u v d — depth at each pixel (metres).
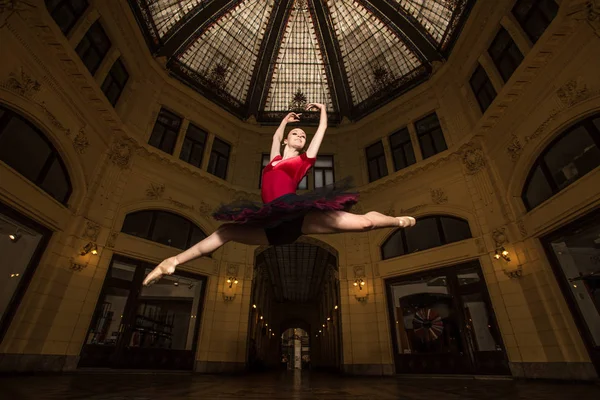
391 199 12.26
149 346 9.67
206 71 13.84
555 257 7.58
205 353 10.20
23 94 6.89
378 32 13.64
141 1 11.14
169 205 11.02
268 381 7.53
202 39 13.19
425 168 11.55
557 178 7.61
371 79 14.66
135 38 11.14
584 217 6.79
